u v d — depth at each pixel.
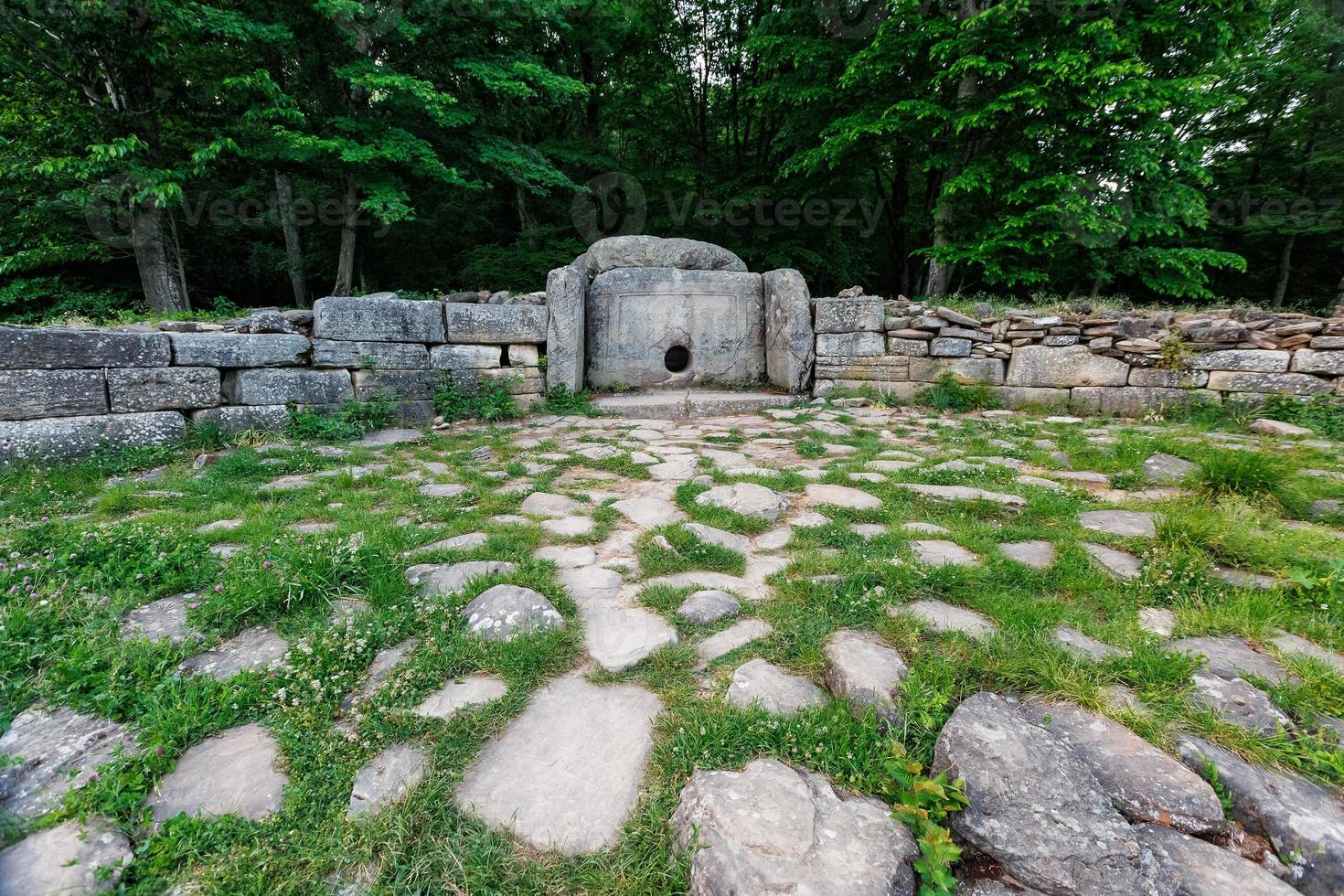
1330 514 3.33
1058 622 2.29
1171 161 9.89
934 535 3.22
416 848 1.45
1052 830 1.38
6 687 1.95
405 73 11.46
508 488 4.24
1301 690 1.82
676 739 1.76
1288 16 11.77
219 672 2.10
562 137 17.19
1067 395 7.02
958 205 11.49
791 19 12.11
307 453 4.97
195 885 1.34
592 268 8.51
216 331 5.73
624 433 6.08
